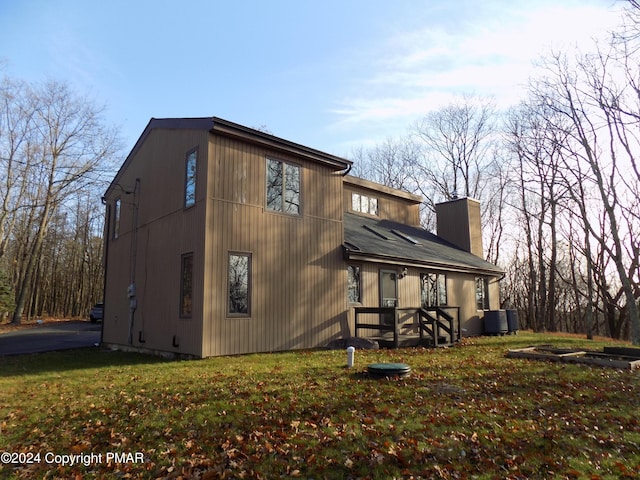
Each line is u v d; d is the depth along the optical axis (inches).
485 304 794.2
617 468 151.7
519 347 498.9
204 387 263.6
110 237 624.7
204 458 163.8
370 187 779.4
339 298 510.0
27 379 317.1
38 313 1662.2
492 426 191.3
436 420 197.9
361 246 543.5
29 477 155.3
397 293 600.4
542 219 1163.9
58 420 212.8
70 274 1750.7
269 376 293.4
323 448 169.2
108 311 599.5
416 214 896.9
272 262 442.0
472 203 900.6
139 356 446.9
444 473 148.8
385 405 221.8
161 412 216.7
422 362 362.0
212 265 391.9
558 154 1064.2
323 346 481.1
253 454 165.9
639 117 695.7
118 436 188.9
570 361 363.6
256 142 437.1
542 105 968.3
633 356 396.5
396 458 159.3
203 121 413.4
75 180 1227.9
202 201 401.1
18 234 1521.9
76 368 368.2
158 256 472.1
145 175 525.0
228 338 397.4
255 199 434.6
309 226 485.7
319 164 506.9
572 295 1449.3
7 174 1189.7
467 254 835.4
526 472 150.2
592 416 207.2
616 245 705.6
